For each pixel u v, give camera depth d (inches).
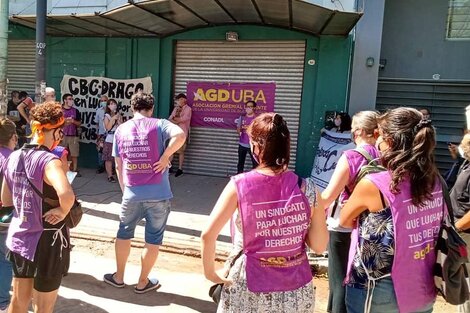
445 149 311.4
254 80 340.8
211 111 353.7
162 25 327.6
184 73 358.6
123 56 367.6
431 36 322.7
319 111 323.3
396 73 329.7
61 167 100.0
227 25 338.0
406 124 78.3
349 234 120.0
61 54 382.0
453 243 78.5
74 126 334.3
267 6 270.4
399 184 77.4
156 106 363.9
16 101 344.5
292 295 77.8
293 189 78.1
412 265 77.8
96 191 296.8
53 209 98.8
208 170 359.3
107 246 203.5
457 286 78.0
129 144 145.2
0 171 117.4
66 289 155.6
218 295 86.0
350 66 316.8
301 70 328.5
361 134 111.9
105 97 356.2
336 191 106.0
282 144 77.9
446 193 83.4
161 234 152.7
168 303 149.0
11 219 114.6
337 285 122.1
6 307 121.7
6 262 120.0
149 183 145.9
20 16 326.6
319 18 271.3
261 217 76.4
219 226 76.7
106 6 323.0
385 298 78.3
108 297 150.9
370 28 309.4
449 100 314.0
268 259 77.7
